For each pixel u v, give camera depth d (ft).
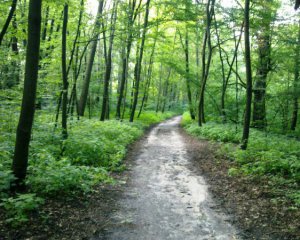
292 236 18.13
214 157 42.78
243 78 103.91
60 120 51.01
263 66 69.15
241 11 60.70
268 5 57.26
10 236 16.61
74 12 46.96
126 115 114.93
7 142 31.40
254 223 20.34
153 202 24.72
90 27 50.26
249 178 30.22
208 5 68.23
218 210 22.97
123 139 52.75
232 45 96.58
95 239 17.83
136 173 34.47
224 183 29.96
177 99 241.76
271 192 25.44
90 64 71.67
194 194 26.96
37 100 43.39
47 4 37.70
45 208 20.63
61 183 23.43
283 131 74.59
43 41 49.44
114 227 19.63
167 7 66.90
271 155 34.40
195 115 110.22
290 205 22.54
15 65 45.27
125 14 50.21
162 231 19.29
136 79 85.87
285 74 76.43
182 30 102.89
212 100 100.12
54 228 18.34
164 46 95.14
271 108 78.33
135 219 21.07
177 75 124.88
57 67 47.80
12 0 32.17
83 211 21.57
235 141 54.75
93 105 102.27
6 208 18.15
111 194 26.18
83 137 40.14
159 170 36.35
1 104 38.93
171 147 55.11
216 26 70.95
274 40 64.75
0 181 20.53
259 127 71.87
